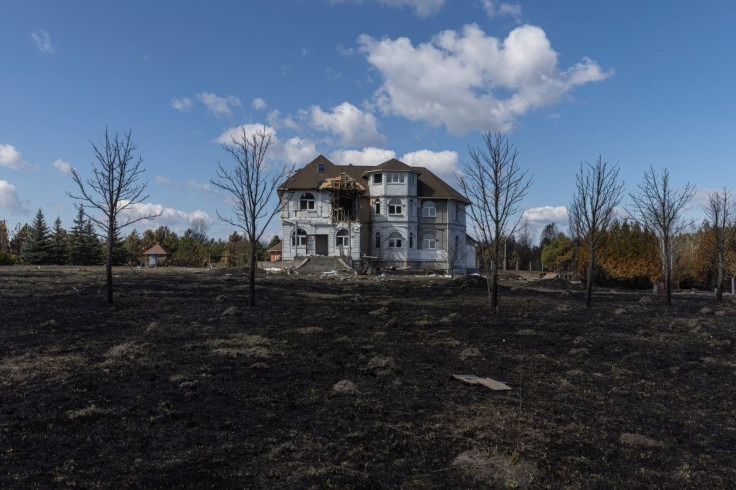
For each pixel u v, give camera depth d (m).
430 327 16.25
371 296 24.45
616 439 7.81
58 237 54.91
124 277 29.98
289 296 23.42
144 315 16.73
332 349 12.80
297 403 8.80
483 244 20.86
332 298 23.06
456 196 53.66
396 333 15.09
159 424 7.68
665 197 26.62
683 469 6.88
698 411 9.27
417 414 8.47
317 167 50.88
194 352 11.95
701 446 7.70
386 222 50.69
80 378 9.70
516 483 6.26
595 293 32.19
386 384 10.07
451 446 7.29
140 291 22.72
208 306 19.19
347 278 36.91
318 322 16.42
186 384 9.47
